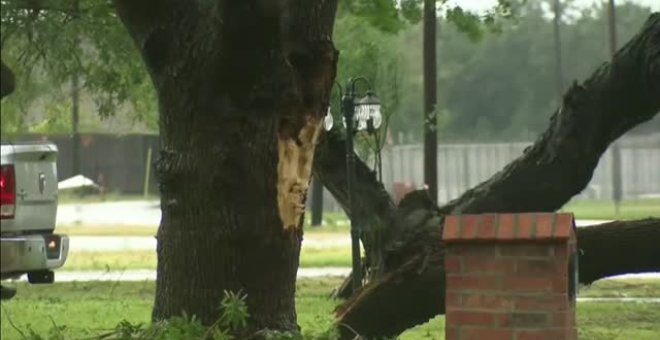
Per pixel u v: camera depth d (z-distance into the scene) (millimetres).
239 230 11930
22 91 30547
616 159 73250
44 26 26516
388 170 71312
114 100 34562
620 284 29891
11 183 22188
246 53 11500
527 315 10195
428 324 20672
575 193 20812
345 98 22828
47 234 22750
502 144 88562
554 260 10164
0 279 22453
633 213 61469
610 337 19125
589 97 19781
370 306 16406
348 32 32656
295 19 11797
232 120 11797
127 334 12117
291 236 12211
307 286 29266
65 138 92250
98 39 27031
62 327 17000
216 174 11844
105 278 32125
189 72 11805
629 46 19297
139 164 97375
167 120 12133
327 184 23719
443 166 87188
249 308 12008
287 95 11789
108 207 83125
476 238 10336
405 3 25953
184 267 12094
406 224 20125
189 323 11539
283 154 12016
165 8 11805
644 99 19469
